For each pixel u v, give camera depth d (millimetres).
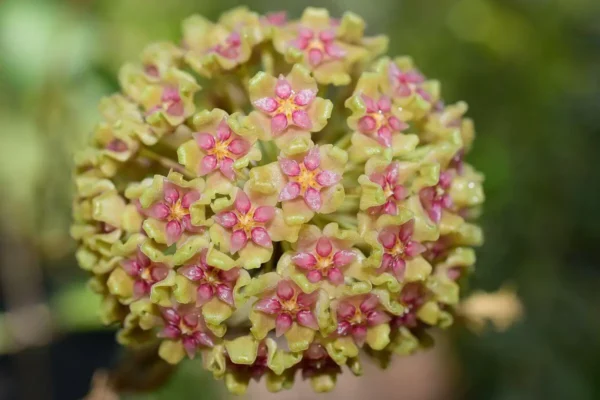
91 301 280
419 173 218
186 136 220
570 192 336
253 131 211
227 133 212
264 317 210
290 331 210
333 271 210
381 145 216
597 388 322
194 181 210
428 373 355
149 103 224
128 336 224
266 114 213
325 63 225
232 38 229
